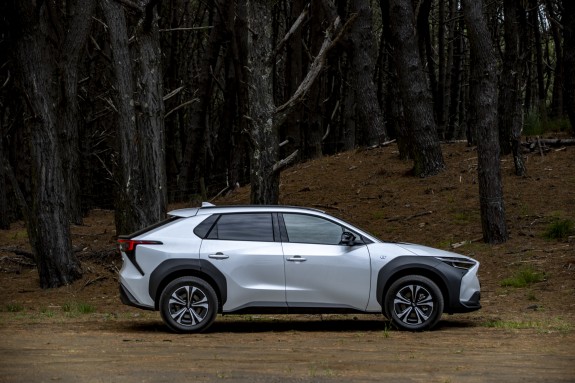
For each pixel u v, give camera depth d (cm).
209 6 3972
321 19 3512
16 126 3141
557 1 3453
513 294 1590
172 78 4119
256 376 786
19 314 1503
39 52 1820
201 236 1180
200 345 1030
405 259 1184
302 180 2802
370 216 2309
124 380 762
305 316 1430
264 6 1770
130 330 1222
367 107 3042
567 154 2512
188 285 1162
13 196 3172
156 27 1869
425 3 2938
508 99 2589
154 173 1878
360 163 2844
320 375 794
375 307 1183
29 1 1780
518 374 820
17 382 753
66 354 941
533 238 1947
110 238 2398
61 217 1872
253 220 1193
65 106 2602
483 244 1958
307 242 1188
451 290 1188
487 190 1953
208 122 4400
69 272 1872
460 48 4131
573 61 2655
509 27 2527
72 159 2723
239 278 1167
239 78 3388
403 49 2581
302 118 3681
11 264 2088
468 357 933
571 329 1207
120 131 2106
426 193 2409
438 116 4019
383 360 901
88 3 2431
